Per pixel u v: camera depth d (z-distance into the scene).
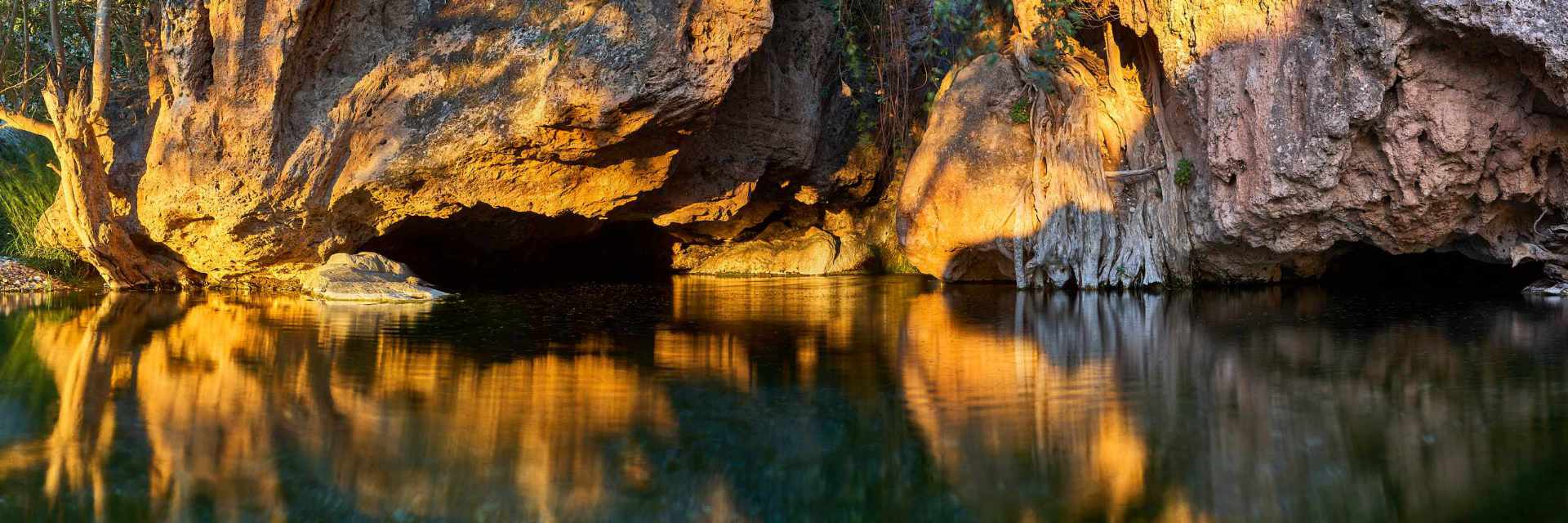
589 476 4.02
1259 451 4.27
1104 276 12.30
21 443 4.49
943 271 13.59
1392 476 3.92
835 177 15.68
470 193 11.77
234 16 10.86
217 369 6.27
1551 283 10.51
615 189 12.05
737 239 17.78
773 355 6.84
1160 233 12.21
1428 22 8.84
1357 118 9.43
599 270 17.39
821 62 14.45
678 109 10.74
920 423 4.80
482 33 11.24
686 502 3.73
